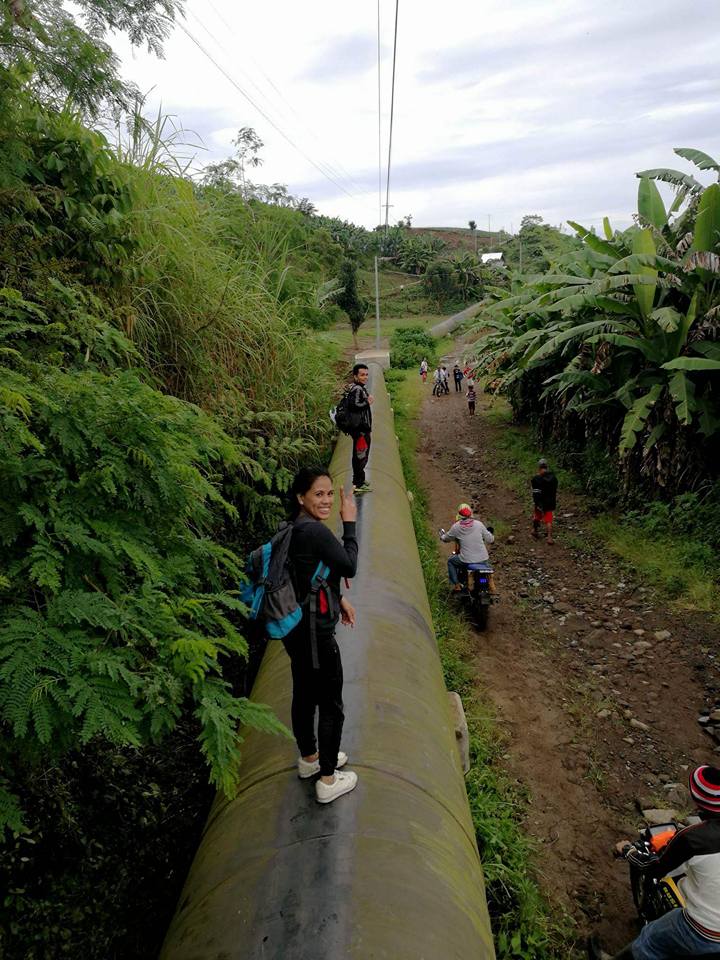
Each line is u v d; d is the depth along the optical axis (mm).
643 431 10469
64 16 4789
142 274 6082
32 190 4867
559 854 4402
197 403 6625
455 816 2973
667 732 5680
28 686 2098
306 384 9430
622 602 8062
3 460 2578
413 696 3650
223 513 5918
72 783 3584
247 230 10500
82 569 2715
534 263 31234
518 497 12750
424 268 85750
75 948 3104
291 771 2912
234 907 2287
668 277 9812
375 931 2139
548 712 5941
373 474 8414
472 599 7672
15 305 4035
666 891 3383
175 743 4320
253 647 5398
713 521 8844
